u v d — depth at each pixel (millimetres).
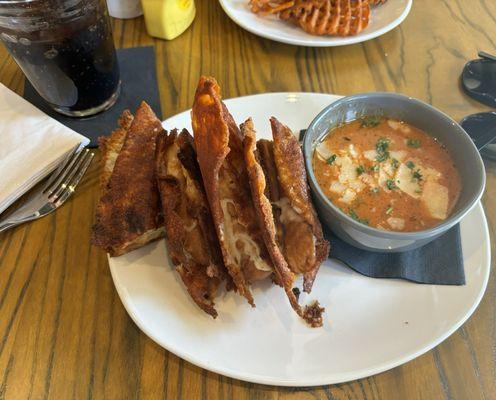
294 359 254
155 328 260
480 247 301
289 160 275
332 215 276
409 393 258
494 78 423
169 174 278
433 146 328
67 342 272
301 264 266
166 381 260
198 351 253
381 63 446
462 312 273
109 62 365
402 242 273
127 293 272
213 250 269
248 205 269
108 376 260
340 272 296
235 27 472
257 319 272
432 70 442
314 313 273
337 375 245
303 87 425
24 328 277
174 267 286
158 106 396
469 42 467
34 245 313
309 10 430
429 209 301
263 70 436
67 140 341
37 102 393
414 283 290
